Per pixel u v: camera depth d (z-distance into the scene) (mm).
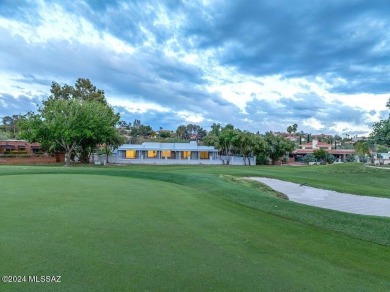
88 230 6035
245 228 6891
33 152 51125
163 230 6336
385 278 4520
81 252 4805
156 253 4949
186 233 6211
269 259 5008
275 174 23625
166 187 13086
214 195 11320
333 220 7910
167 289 3709
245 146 55125
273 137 61438
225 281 4039
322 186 17047
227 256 5004
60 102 36562
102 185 12773
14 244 5039
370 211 10711
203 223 7129
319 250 5648
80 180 14398
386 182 28406
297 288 3975
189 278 4062
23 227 6062
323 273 4570
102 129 39000
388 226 7441
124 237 5711
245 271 4426
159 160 51969
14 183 12633
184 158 55438
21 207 7902
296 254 5348
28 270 4055
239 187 13641
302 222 7711
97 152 51531
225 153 58062
